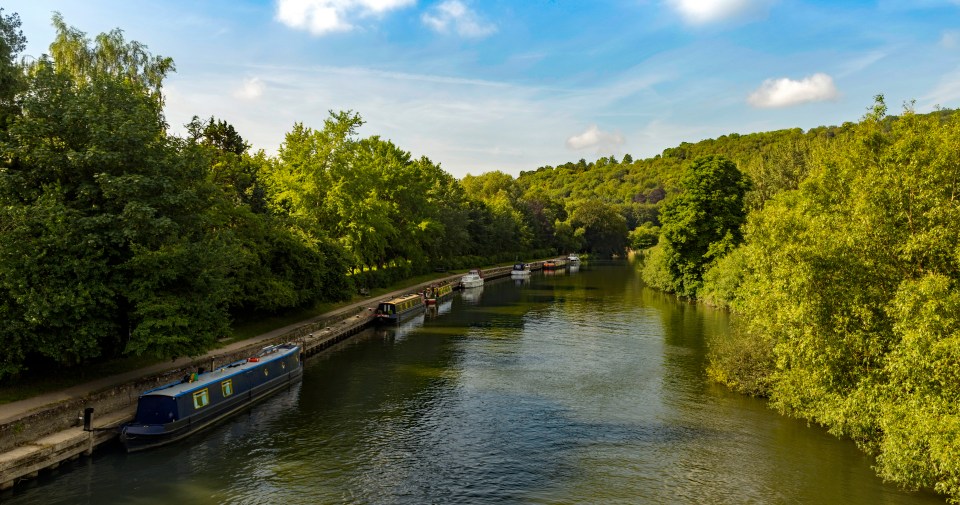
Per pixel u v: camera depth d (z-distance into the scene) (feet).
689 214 247.50
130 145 90.68
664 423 97.81
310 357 147.64
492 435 92.89
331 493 73.20
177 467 80.02
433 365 138.31
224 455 84.58
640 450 86.69
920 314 65.77
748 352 115.03
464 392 115.96
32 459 72.74
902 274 75.10
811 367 84.74
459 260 403.75
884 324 76.13
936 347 61.77
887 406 69.87
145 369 103.60
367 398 112.37
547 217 578.66
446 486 75.36
